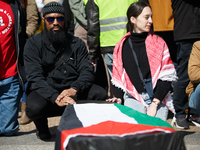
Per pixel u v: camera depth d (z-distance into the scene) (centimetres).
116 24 423
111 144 153
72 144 156
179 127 416
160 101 296
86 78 339
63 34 336
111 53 440
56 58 343
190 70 352
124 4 418
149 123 199
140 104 303
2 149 306
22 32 384
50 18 335
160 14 482
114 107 261
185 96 412
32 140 347
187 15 396
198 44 354
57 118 497
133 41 311
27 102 327
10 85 371
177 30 405
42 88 324
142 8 303
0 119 371
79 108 256
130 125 187
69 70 344
